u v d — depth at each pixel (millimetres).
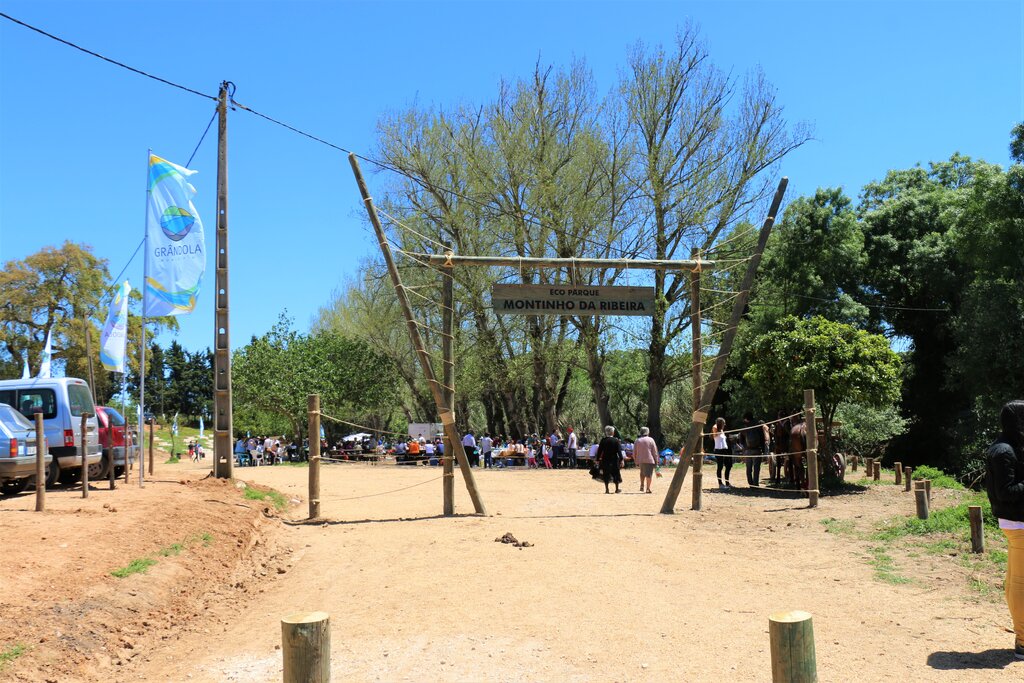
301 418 39125
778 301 34625
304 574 9625
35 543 8133
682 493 17422
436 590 8680
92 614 6855
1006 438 6285
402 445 31078
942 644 6730
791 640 4480
